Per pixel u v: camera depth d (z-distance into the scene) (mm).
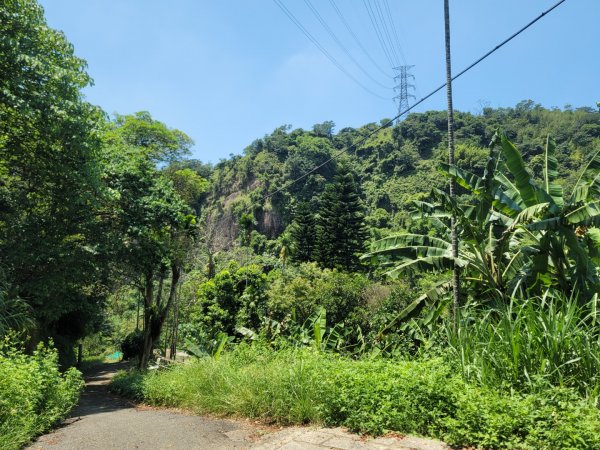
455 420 4074
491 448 3779
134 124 27422
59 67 11773
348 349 10648
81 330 26109
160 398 9750
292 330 12359
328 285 16656
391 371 5078
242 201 75750
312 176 74188
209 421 6363
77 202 12641
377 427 4500
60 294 14500
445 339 6922
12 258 12078
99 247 14227
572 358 4590
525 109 98375
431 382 4473
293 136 96250
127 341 33594
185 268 21297
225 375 7656
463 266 8359
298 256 40094
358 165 83000
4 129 12375
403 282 16219
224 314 18109
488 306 7801
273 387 6172
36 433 6105
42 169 12977
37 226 13102
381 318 12305
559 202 8609
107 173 15297
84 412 9586
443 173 8641
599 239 8758
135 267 16234
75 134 11727
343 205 36812
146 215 15523
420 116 89125
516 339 4742
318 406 5121
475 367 4871
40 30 11891
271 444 4555
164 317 20359
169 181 17797
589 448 3412
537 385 4242
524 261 9078
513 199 9305
